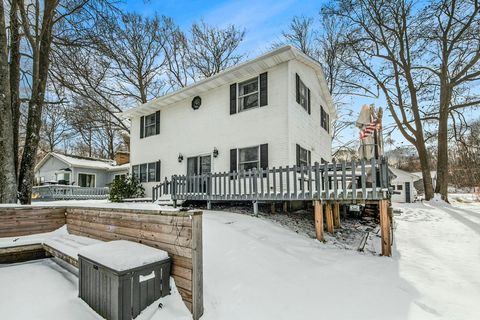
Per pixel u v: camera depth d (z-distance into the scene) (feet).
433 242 20.88
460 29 53.06
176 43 73.97
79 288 10.23
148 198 40.32
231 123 33.37
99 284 9.12
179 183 30.37
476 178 82.28
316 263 14.20
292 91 30.07
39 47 27.76
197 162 36.91
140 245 10.77
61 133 92.12
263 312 9.48
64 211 17.74
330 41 67.21
